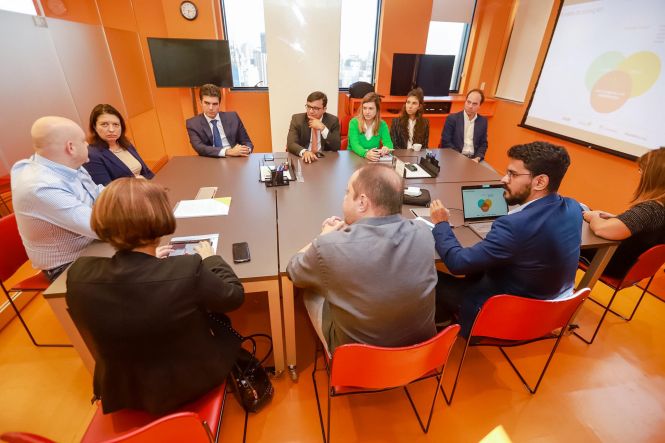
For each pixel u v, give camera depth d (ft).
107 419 3.19
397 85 13.97
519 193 4.16
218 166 7.79
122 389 2.97
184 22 12.14
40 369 5.29
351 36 14.32
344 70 14.93
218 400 3.38
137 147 13.99
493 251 4.01
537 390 5.17
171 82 11.85
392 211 3.27
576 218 4.06
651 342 6.06
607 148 9.87
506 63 14.24
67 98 8.27
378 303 2.99
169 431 2.37
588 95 10.36
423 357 3.27
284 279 4.13
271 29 12.15
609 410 4.88
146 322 2.62
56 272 4.81
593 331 6.27
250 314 6.45
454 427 4.64
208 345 3.20
